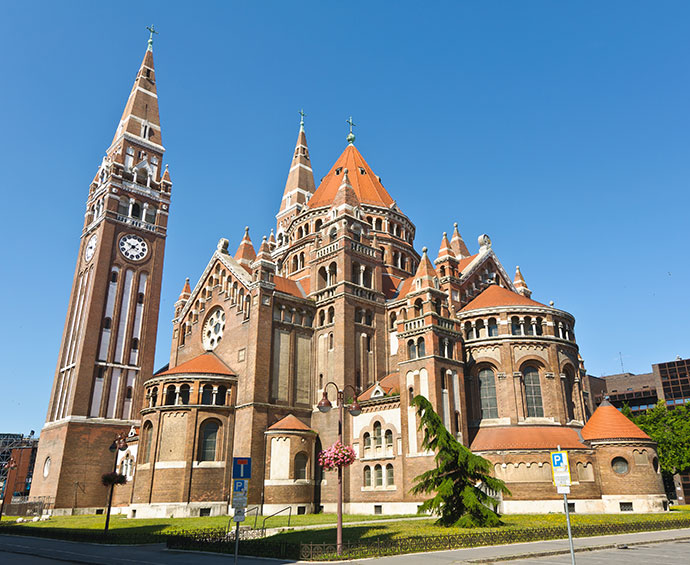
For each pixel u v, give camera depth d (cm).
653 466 5391
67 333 8800
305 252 8419
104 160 9594
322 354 6844
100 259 8506
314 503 6119
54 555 3322
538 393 6031
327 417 6425
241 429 6184
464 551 2944
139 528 4719
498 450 5403
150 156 9662
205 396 6303
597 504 5294
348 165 9500
